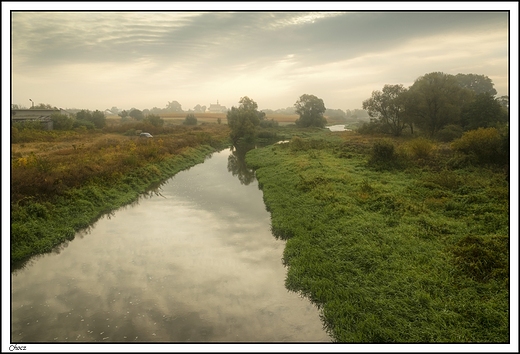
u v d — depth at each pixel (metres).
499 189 16.12
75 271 12.36
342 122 169.50
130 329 9.27
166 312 10.00
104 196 19.66
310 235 14.08
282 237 15.25
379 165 25.25
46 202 16.06
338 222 14.82
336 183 21.02
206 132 63.50
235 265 12.80
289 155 35.59
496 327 7.68
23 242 13.24
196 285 11.43
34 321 9.58
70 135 49.16
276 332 8.98
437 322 8.04
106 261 13.16
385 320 8.41
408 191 18.02
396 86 52.19
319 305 9.95
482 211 14.27
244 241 15.04
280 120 142.75
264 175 27.70
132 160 26.22
